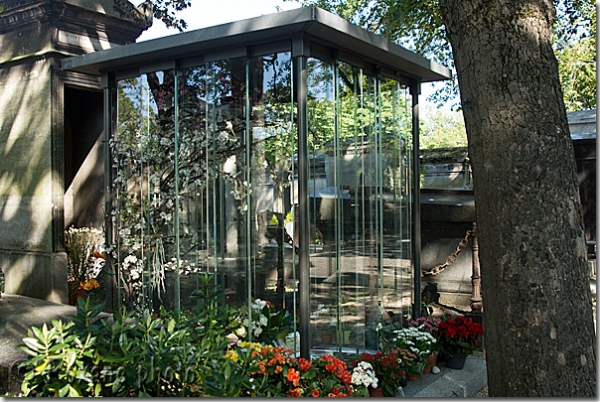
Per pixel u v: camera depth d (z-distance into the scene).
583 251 2.61
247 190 4.35
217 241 4.53
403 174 5.34
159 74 4.96
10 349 4.28
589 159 9.56
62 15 6.71
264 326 4.17
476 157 2.73
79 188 7.93
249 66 4.30
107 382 3.21
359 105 4.64
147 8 7.84
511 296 2.59
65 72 6.80
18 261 6.90
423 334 4.67
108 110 5.39
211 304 3.82
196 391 3.27
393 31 11.42
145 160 5.14
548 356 2.51
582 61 12.89
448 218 6.96
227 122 4.46
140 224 5.18
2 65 7.25
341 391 3.68
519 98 2.59
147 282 5.10
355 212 4.57
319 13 3.72
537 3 2.65
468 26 2.72
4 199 7.22
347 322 4.43
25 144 6.95
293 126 4.04
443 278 7.07
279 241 4.16
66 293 6.66
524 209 2.56
